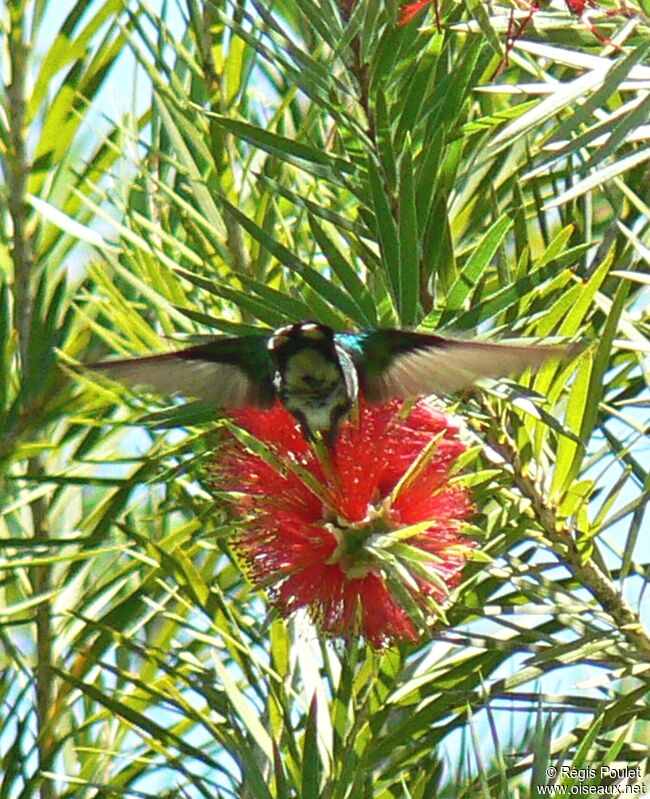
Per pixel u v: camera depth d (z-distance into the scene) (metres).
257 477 4.23
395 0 4.24
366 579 4.14
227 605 4.81
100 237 4.91
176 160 5.31
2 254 5.74
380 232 4.43
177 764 4.66
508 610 4.43
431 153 4.46
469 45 4.61
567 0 4.06
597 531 4.45
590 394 4.33
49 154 5.69
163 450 5.12
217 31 5.47
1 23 5.75
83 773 5.20
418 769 4.62
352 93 4.64
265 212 5.16
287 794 4.28
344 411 4.14
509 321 4.54
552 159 3.87
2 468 5.31
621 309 4.27
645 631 4.40
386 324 4.48
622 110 3.90
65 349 5.55
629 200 5.04
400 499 4.14
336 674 4.84
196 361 4.28
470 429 4.54
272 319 4.46
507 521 4.48
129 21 5.66
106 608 5.54
